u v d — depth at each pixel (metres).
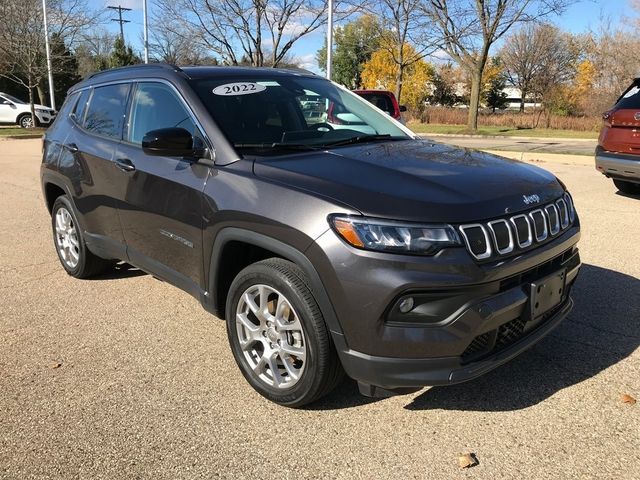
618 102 7.95
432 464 2.66
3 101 27.98
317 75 4.72
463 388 3.30
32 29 25.78
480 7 23.73
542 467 2.62
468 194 2.79
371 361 2.67
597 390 3.24
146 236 3.92
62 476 2.60
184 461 2.70
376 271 2.58
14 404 3.17
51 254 5.97
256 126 3.58
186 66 4.06
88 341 3.94
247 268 3.11
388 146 3.62
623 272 5.13
